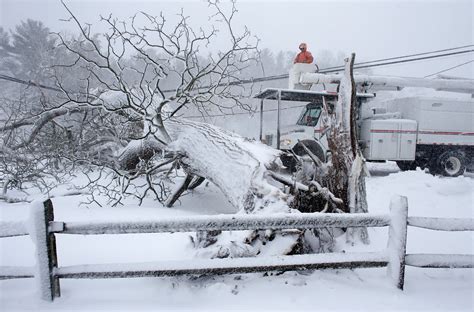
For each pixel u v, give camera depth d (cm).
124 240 334
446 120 1001
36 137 721
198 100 552
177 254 291
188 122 548
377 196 597
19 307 220
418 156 1041
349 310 224
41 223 222
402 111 1055
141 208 488
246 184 355
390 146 960
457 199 569
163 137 560
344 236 362
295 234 289
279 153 421
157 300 231
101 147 768
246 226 239
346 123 362
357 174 353
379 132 952
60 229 226
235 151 413
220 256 261
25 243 338
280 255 255
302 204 382
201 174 475
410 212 493
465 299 246
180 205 529
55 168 675
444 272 291
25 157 651
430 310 228
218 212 492
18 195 579
